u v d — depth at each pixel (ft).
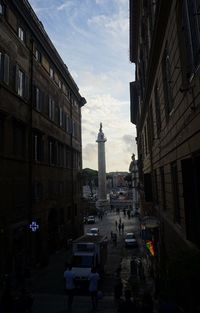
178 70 33.12
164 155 49.65
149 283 66.74
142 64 82.79
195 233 29.17
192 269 22.67
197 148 27.20
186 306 23.94
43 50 105.09
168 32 37.81
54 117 117.80
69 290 46.11
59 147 124.77
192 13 27.76
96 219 253.03
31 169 87.92
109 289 68.18
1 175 69.87
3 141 71.77
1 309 42.32
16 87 79.77
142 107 87.92
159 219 63.77
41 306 49.01
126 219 246.47
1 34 72.02
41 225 95.61
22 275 67.97
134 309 34.91
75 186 151.43
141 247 121.80
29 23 89.76
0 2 72.90
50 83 113.39
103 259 81.30
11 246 72.18
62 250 118.11
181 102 32.78
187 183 30.48
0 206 68.39
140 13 76.48
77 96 161.89
